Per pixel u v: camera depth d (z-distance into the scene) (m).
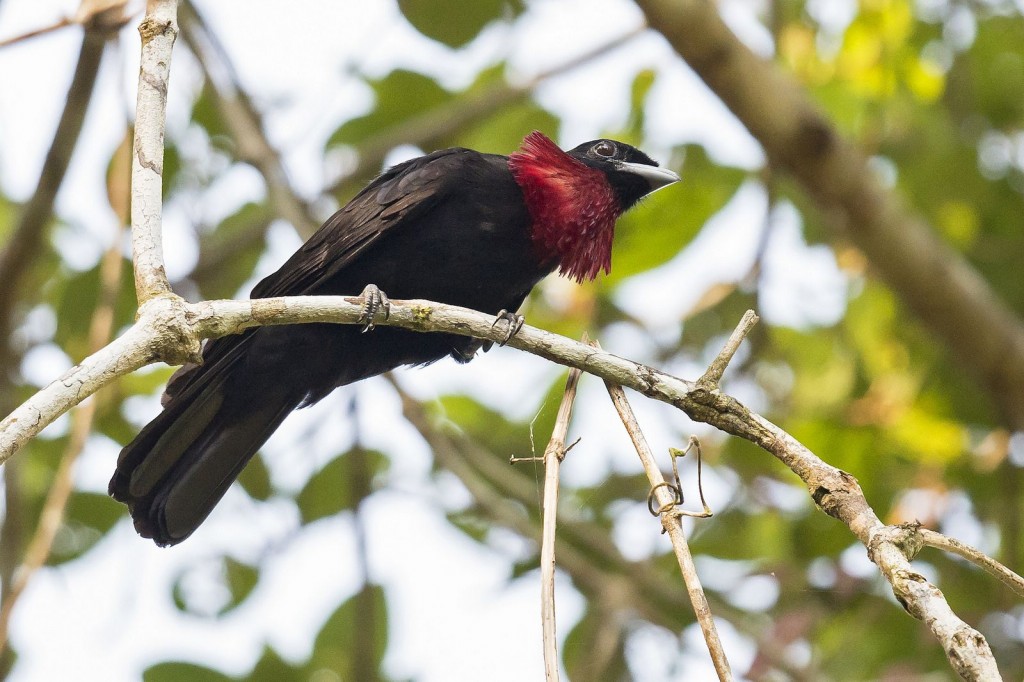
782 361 13.22
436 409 12.92
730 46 10.73
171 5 7.09
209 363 8.73
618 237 12.82
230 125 11.78
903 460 12.36
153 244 6.60
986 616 11.49
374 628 11.40
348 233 9.19
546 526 6.52
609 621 11.21
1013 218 12.98
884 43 12.41
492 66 13.09
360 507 11.37
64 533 12.68
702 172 12.74
